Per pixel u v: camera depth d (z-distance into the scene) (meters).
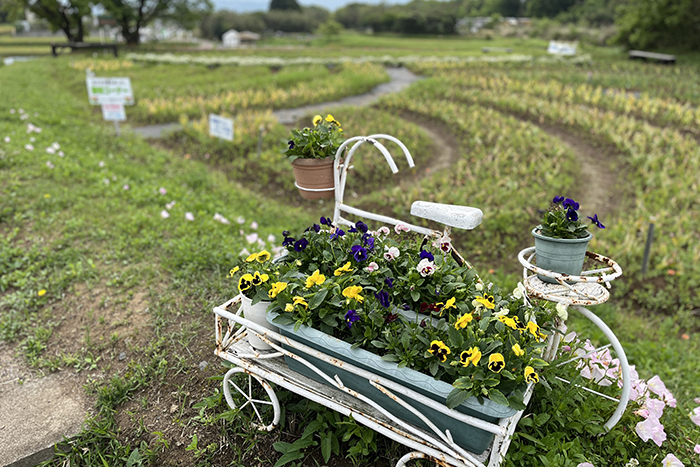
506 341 2.00
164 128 11.62
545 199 7.67
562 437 2.39
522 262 2.36
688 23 29.27
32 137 8.00
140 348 3.22
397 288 2.39
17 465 2.40
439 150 11.16
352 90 18.33
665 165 8.91
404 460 2.00
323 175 2.89
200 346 3.23
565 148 10.37
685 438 2.65
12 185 6.05
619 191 8.46
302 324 2.12
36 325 3.54
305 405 2.59
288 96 16.23
